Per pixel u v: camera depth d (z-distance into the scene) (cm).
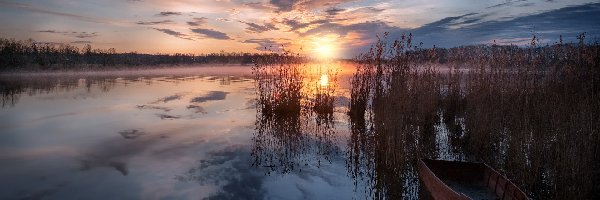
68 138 1205
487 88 1276
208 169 873
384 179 794
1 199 696
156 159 959
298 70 1725
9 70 7394
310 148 1066
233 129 1344
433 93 1398
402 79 1322
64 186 764
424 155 936
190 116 1638
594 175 650
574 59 1225
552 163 706
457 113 1460
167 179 805
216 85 3441
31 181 795
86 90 2966
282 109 1692
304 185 765
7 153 1023
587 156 659
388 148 900
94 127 1388
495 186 643
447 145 1061
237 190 738
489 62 1393
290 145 1102
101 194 719
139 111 1786
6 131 1314
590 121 768
